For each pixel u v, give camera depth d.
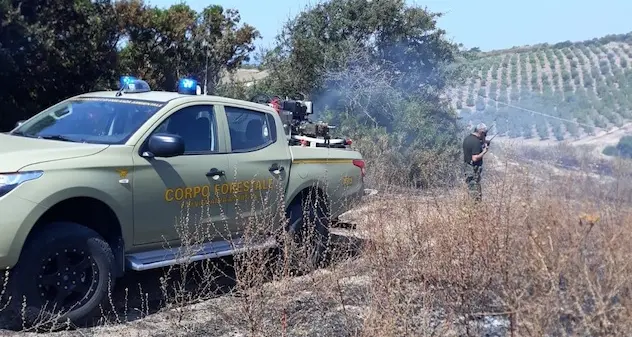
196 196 5.85
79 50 13.30
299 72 17.08
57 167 5.03
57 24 13.05
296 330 4.62
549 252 4.21
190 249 5.54
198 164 5.90
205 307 5.52
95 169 5.20
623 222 5.02
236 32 17.98
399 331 4.11
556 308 3.79
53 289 5.03
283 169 6.64
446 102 18.17
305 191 6.95
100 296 5.20
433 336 4.14
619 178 6.32
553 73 42.44
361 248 5.53
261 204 6.39
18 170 4.88
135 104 6.03
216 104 6.31
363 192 7.52
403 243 4.84
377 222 5.32
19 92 12.89
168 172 5.66
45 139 5.73
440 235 4.75
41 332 4.99
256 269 4.81
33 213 4.84
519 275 4.18
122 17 15.57
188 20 16.91
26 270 4.87
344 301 4.88
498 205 5.00
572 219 5.04
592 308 3.88
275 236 5.51
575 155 7.95
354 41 17.00
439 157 12.04
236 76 18.98
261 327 4.53
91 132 5.83
